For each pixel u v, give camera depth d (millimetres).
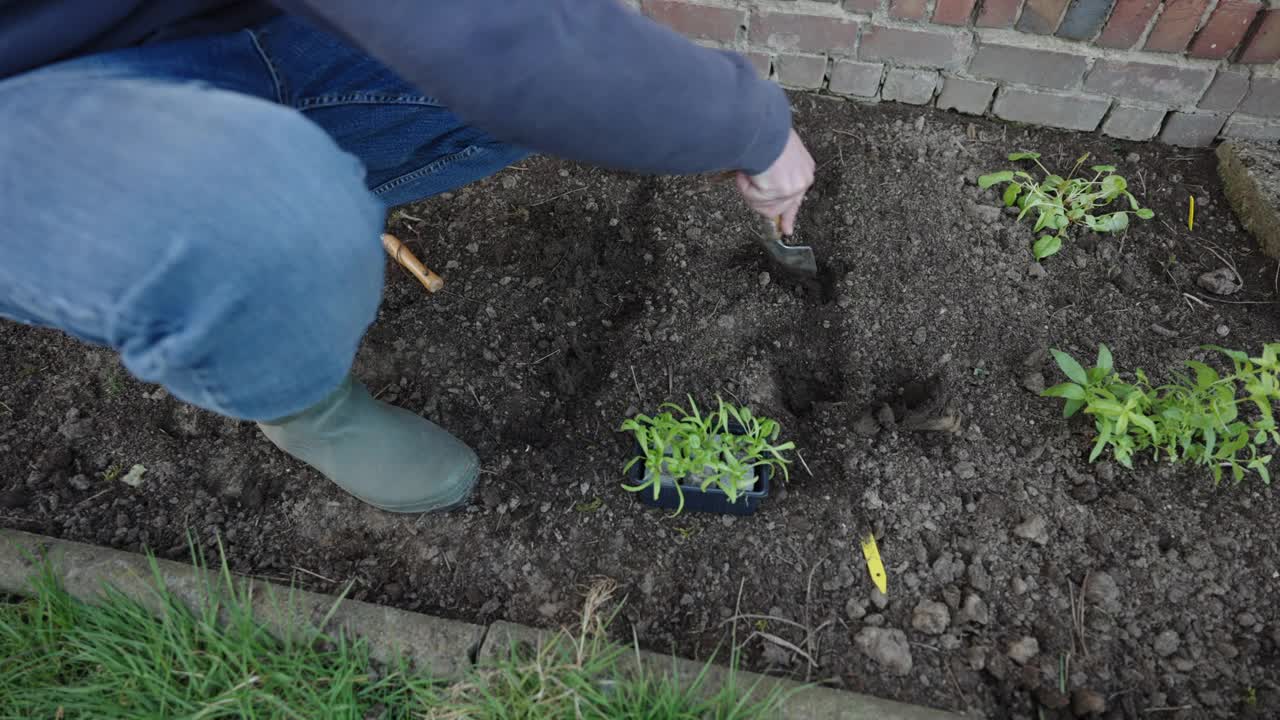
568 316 1731
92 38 839
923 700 1336
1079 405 1510
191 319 821
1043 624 1400
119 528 1548
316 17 753
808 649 1386
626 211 1849
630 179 1886
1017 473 1543
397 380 1681
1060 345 1659
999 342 1670
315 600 1386
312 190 839
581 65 766
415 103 1172
